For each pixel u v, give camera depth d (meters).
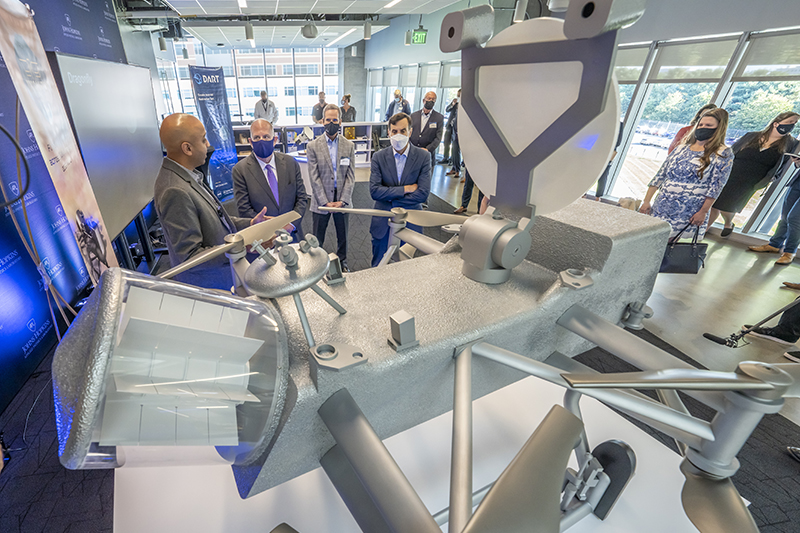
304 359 0.60
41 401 1.80
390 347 0.62
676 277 3.36
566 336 0.89
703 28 4.54
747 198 4.07
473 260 0.81
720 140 2.70
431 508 0.74
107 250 2.14
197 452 0.51
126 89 2.98
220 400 0.46
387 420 0.69
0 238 1.85
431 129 5.75
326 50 15.59
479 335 0.69
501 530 0.36
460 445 0.51
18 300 1.94
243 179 2.46
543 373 0.64
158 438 0.42
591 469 0.76
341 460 0.64
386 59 12.72
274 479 0.63
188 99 14.14
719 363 2.24
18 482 1.39
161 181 1.58
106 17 3.95
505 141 0.69
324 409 0.55
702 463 0.59
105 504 1.32
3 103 1.89
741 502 0.55
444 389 0.73
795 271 3.56
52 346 2.19
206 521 0.70
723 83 4.44
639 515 0.80
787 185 3.73
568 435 0.48
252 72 15.37
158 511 0.71
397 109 8.23
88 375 0.36
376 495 0.45
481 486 0.80
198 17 8.88
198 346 0.47
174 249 1.58
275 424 0.54
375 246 2.97
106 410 0.38
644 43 5.30
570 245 0.88
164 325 0.44
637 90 5.45
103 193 2.41
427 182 2.81
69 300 2.41
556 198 0.69
